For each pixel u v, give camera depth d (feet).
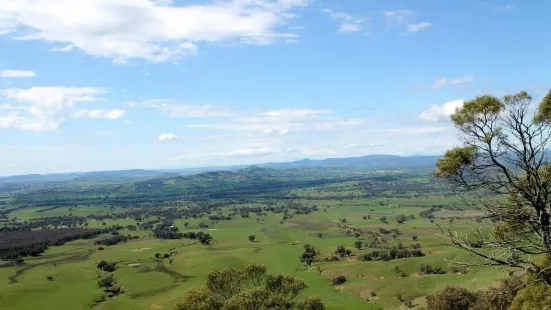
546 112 70.54
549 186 72.38
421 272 434.71
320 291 403.75
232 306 181.68
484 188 75.36
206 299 188.03
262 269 217.77
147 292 429.79
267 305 190.70
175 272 517.96
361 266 478.59
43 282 472.44
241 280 215.72
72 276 504.02
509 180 73.05
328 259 554.46
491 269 367.25
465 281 347.36
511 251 71.77
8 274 521.24
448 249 532.32
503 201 75.31
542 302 104.32
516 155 72.59
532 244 72.18
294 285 209.87
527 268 73.82
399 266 458.91
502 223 80.69
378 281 411.54
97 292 434.30
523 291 114.73
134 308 372.79
